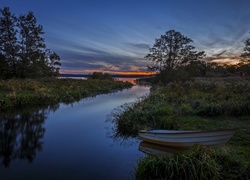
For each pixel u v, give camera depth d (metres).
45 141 8.09
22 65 31.16
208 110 10.55
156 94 15.80
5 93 15.23
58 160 6.27
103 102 18.48
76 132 9.30
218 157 5.14
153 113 9.83
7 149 7.20
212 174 4.52
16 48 30.59
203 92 18.33
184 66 41.16
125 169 5.59
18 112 13.23
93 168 5.70
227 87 18.62
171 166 4.70
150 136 7.10
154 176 4.79
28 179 5.09
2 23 29.20
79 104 17.23
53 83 26.06
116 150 7.06
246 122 9.17
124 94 25.94
